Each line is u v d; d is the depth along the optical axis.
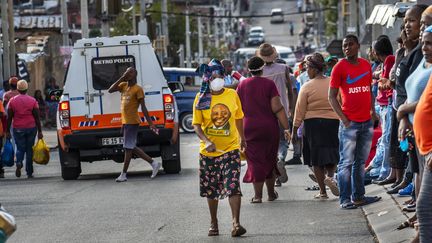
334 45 72.31
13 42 64.12
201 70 19.50
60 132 32.75
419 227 13.48
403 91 18.03
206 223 21.28
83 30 65.50
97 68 32.81
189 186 28.73
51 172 37.44
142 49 32.97
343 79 22.17
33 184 31.88
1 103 35.06
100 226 21.30
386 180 25.23
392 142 23.66
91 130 32.78
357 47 22.03
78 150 33.12
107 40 32.91
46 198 27.09
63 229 21.06
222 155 19.45
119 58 32.91
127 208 24.11
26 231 20.95
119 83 31.45
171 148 33.12
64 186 30.61
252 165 23.94
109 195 27.19
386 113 25.64
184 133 61.28
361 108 22.22
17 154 35.19
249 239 19.06
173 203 24.77
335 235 19.20
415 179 17.14
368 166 27.20
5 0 62.12
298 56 178.25
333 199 24.36
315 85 24.02
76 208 24.50
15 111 34.94
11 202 26.39
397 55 20.64
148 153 33.34
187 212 23.05
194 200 25.25
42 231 20.88
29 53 81.12
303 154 24.92
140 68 32.88
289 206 23.36
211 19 185.50
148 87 32.84
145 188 28.66
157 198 25.95
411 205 20.61
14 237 20.19
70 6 125.62
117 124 32.81
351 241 18.53
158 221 21.77
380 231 19.19
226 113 19.41
